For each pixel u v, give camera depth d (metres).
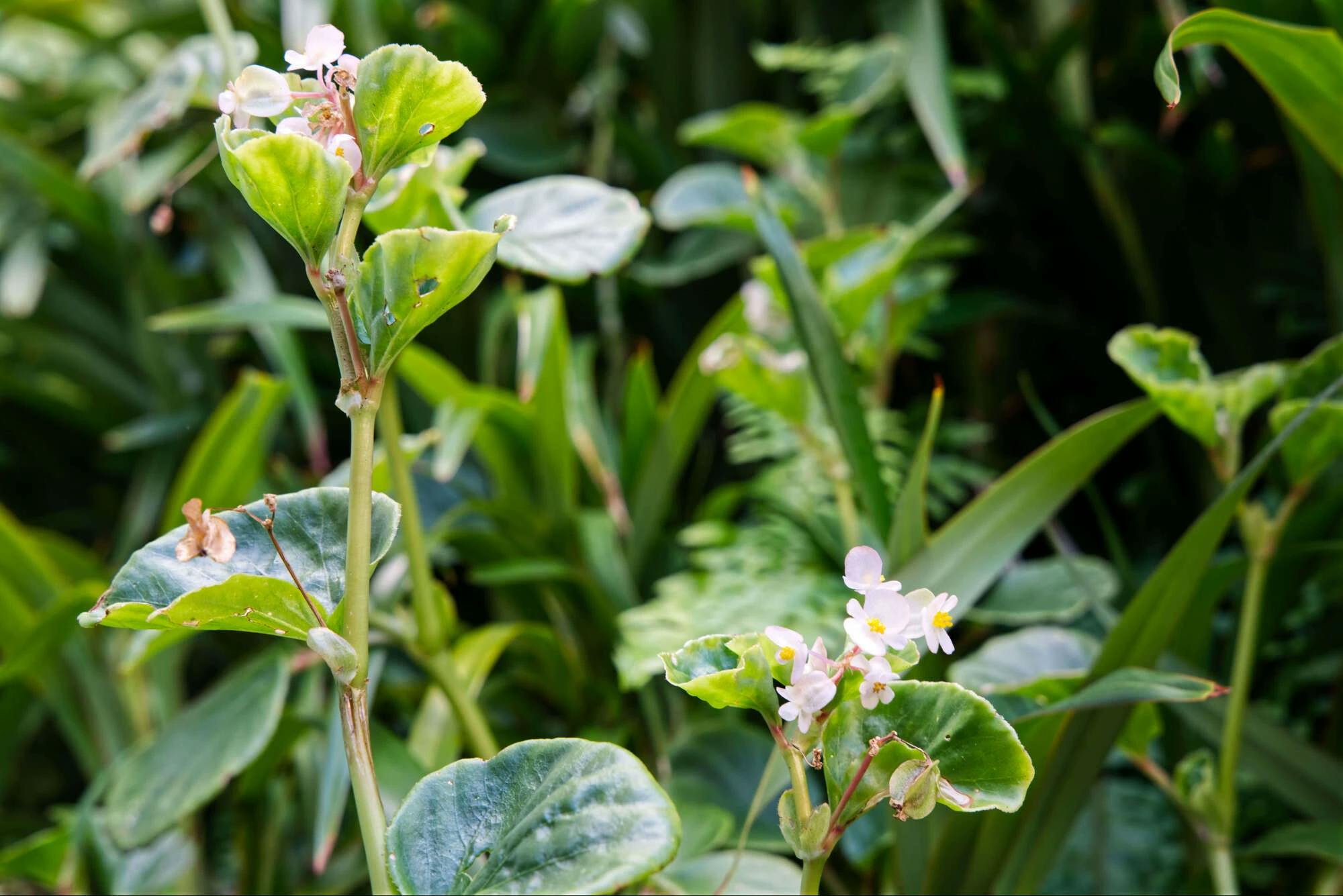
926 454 1.06
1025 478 1.08
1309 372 1.07
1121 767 1.48
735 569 1.50
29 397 2.22
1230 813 1.08
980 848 1.05
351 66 0.88
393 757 1.18
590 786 0.87
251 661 1.36
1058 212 1.94
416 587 1.11
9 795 2.17
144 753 1.19
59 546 1.81
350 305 0.88
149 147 2.13
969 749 0.89
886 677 0.88
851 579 0.89
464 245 0.86
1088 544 1.90
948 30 2.09
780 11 2.20
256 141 0.85
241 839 1.45
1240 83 1.71
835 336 1.13
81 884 1.48
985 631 1.57
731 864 1.06
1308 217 1.79
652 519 1.62
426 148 0.89
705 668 0.91
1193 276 1.81
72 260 2.32
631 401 1.66
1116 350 1.08
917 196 1.95
